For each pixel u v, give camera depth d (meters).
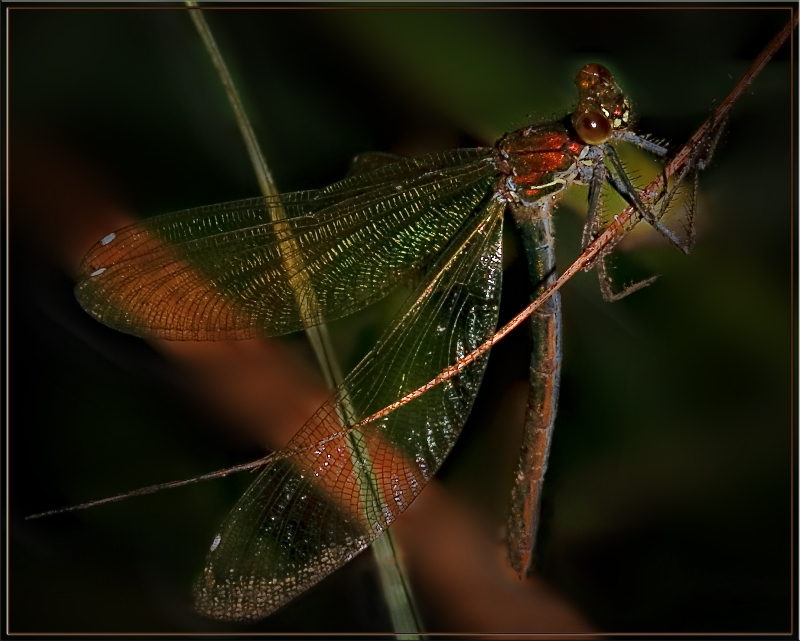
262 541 0.36
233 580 0.36
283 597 0.36
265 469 0.36
